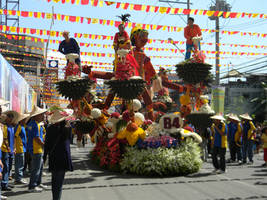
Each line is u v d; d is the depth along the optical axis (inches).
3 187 262.2
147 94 418.0
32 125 263.7
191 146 363.3
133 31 429.4
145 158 338.3
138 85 329.7
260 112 1248.2
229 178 317.4
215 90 855.7
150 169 328.2
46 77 972.6
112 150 372.5
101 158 404.5
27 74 1055.6
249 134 450.6
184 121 405.4
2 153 263.1
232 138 467.5
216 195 238.4
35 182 261.1
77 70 355.9
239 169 391.5
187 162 343.9
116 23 415.2
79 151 697.0
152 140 353.1
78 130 394.0
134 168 340.5
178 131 372.5
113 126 381.7
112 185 283.6
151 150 343.3
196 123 365.1
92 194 247.1
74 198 233.6
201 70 363.9
